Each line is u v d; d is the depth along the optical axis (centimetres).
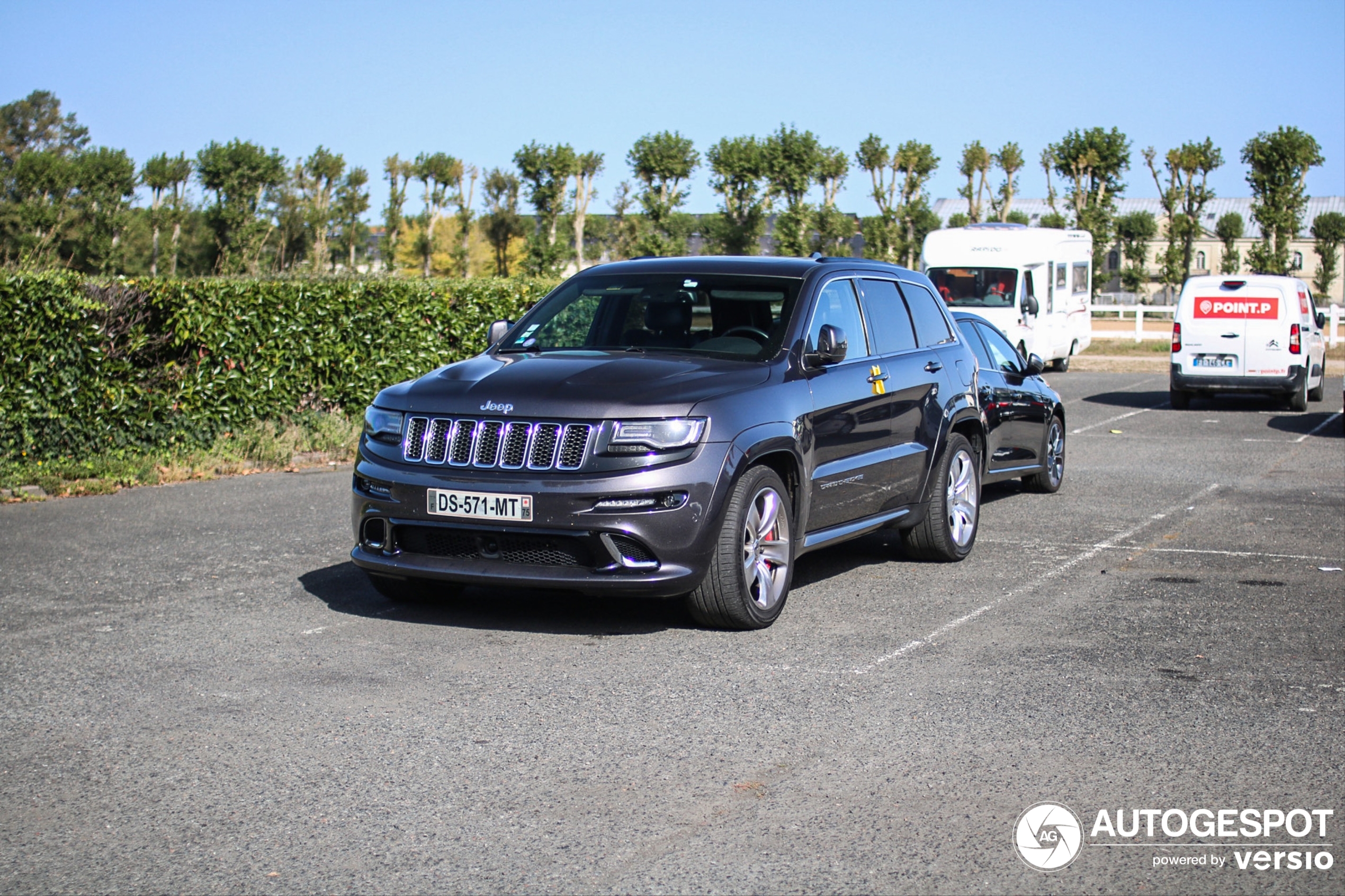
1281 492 1095
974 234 2567
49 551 808
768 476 606
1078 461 1321
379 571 603
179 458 1186
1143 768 423
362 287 1385
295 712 478
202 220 4634
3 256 1232
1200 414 1878
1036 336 2556
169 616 634
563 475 562
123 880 337
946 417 778
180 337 1213
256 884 335
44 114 7581
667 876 340
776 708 484
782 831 370
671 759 429
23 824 374
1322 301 9244
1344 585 717
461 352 1504
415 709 482
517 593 690
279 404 1309
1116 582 727
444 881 337
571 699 495
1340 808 390
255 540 845
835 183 4712
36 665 543
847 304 722
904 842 363
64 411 1127
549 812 383
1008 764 425
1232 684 520
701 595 585
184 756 431
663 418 566
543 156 5072
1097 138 6919
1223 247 10131
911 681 522
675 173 4697
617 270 730
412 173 6381
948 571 763
